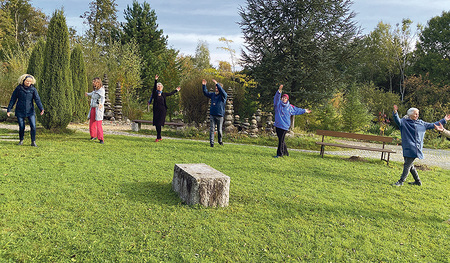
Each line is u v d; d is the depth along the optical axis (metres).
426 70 39.38
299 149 13.16
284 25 15.47
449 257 3.37
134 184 5.12
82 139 9.61
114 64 23.66
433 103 30.58
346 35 15.73
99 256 2.84
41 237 3.07
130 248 3.01
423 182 7.14
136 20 37.31
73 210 3.83
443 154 14.69
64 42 10.39
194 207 4.19
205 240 3.31
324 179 6.67
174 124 14.50
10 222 3.34
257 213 4.23
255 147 11.14
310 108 17.89
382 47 43.56
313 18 15.51
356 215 4.48
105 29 40.62
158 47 38.19
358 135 10.03
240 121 18.23
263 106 17.98
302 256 3.16
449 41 39.16
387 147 16.52
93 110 9.34
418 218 4.56
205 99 18.66
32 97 7.79
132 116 21.11
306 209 4.57
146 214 3.86
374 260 3.20
